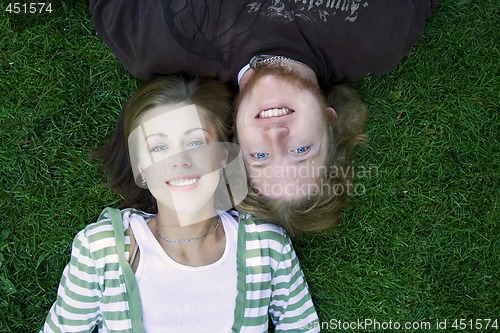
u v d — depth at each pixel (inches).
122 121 57.8
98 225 56.6
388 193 64.3
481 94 63.8
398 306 65.3
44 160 61.6
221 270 56.9
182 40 53.5
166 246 57.1
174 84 55.4
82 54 61.4
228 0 52.4
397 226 64.7
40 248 62.0
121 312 55.2
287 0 52.7
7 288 61.4
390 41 54.5
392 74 63.2
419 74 63.5
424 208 64.8
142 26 53.0
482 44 63.3
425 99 63.9
